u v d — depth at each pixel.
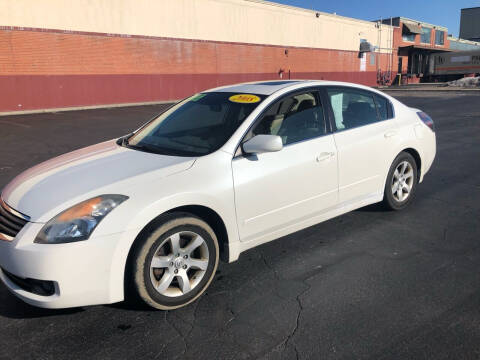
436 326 2.71
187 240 3.07
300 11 31.25
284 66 30.91
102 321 2.86
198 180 3.00
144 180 2.87
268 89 3.81
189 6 24.31
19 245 2.60
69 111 19.14
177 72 24.39
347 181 4.00
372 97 4.49
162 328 2.77
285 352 2.50
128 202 2.72
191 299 3.04
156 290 2.87
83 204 2.68
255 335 2.67
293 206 3.57
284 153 3.50
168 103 23.78
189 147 3.40
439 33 50.28
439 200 5.26
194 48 25.02
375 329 2.70
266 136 3.18
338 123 4.01
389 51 41.12
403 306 2.95
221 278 3.42
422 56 45.09
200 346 2.58
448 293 3.11
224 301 3.08
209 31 25.64
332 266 3.57
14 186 3.21
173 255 2.92
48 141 10.80
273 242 4.09
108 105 21.52
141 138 3.86
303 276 3.42
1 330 2.78
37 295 2.68
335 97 4.08
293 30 31.06
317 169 3.68
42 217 2.65
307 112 3.81
